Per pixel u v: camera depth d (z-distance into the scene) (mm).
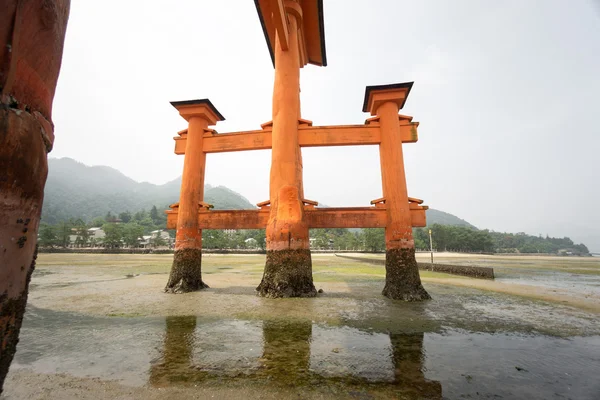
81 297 11883
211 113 14789
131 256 58469
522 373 4945
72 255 59750
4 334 2035
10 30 1987
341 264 37656
